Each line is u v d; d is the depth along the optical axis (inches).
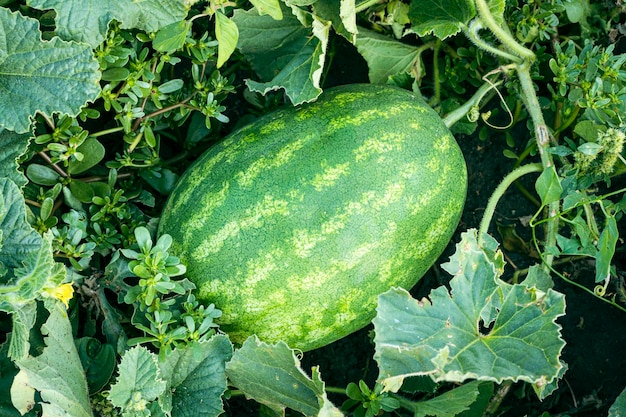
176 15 44.1
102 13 42.9
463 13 46.1
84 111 44.7
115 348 45.4
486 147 53.9
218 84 46.8
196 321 43.1
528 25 49.5
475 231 43.5
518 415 52.0
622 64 49.8
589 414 52.3
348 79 53.6
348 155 42.4
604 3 51.1
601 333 52.9
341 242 41.8
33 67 42.3
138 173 47.3
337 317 43.0
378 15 49.9
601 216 52.5
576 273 53.2
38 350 43.1
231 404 51.3
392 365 41.5
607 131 46.1
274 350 42.2
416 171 42.6
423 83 52.5
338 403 52.2
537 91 51.5
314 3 45.5
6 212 41.8
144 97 46.1
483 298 42.5
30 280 40.3
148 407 43.9
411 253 43.1
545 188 46.3
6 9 41.3
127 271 45.3
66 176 45.4
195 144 49.4
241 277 42.1
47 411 40.9
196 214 42.9
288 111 44.3
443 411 44.8
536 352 41.3
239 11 45.4
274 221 41.8
